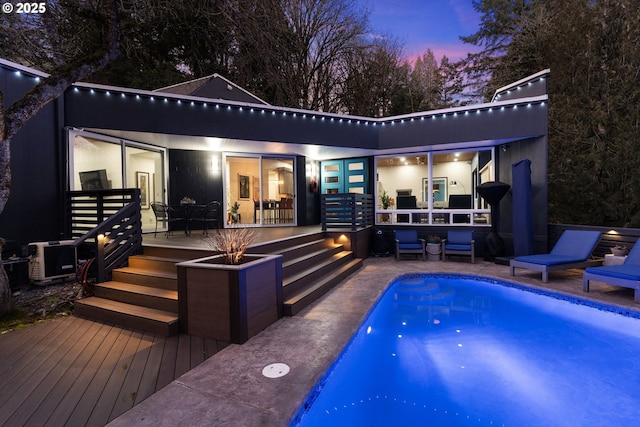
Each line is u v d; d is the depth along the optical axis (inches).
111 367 113.9
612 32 498.9
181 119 279.6
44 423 84.3
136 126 264.4
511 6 698.8
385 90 798.5
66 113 244.4
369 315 171.8
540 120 289.3
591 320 179.9
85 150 260.4
